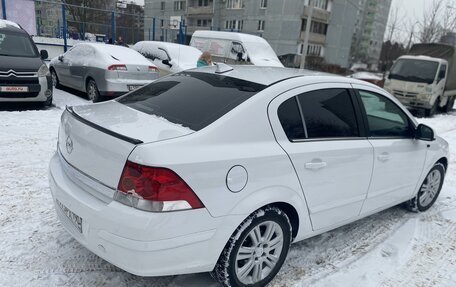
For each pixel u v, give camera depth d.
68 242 3.09
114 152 2.17
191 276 2.79
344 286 2.87
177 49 11.11
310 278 2.92
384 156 3.41
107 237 2.16
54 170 2.69
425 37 28.38
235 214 2.36
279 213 2.64
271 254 2.74
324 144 2.88
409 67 13.94
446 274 3.18
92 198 2.29
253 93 2.68
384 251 3.44
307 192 2.79
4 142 5.37
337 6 45.78
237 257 2.48
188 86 3.00
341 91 3.18
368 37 74.19
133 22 25.94
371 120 3.41
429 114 13.86
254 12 43.53
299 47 42.31
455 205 4.73
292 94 2.80
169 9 52.97
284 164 2.58
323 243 3.47
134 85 8.74
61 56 10.34
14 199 3.72
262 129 2.55
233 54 12.96
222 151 2.31
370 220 4.09
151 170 2.06
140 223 2.06
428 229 3.99
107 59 8.68
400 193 3.88
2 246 2.96
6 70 7.06
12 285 2.55
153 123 2.46
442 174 4.56
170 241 2.14
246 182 2.39
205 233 2.26
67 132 2.60
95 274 2.73
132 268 2.14
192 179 2.16
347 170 3.06
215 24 47.12
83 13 30.06
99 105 2.96
